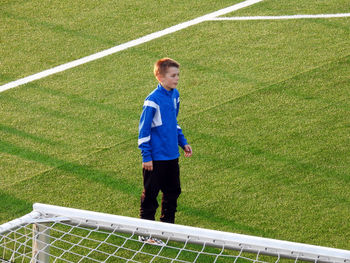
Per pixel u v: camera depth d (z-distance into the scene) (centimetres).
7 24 3659
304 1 3894
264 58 3175
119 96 2853
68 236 1873
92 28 3597
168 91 1755
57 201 2081
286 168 2245
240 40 3391
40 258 1423
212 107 2714
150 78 3019
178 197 2030
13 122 2641
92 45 3397
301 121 2572
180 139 1878
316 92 2814
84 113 2708
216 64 3136
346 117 2595
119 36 3497
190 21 3653
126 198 2098
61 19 3709
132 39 3456
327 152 2342
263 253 1274
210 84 2931
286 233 1898
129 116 2677
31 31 3569
